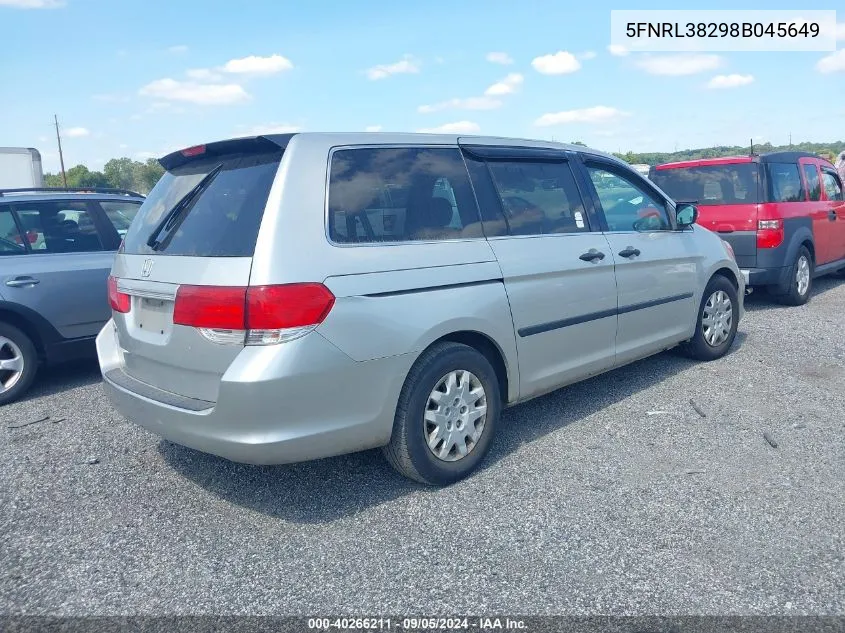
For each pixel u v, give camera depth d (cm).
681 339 586
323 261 343
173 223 389
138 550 342
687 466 415
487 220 426
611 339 506
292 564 325
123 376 408
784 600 287
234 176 376
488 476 410
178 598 301
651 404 523
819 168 968
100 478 426
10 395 586
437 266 386
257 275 328
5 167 1650
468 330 397
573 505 372
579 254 471
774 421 482
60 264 613
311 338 334
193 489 407
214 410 333
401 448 378
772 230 816
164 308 368
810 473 401
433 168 412
